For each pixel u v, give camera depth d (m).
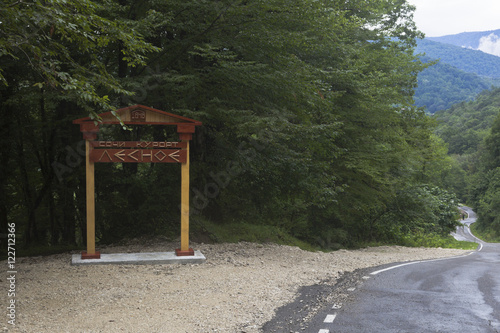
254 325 5.94
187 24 12.66
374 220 24.41
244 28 12.66
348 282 9.12
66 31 7.64
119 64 14.16
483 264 13.16
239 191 17.23
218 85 13.34
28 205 16.41
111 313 6.29
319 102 14.85
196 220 14.34
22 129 14.62
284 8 12.68
